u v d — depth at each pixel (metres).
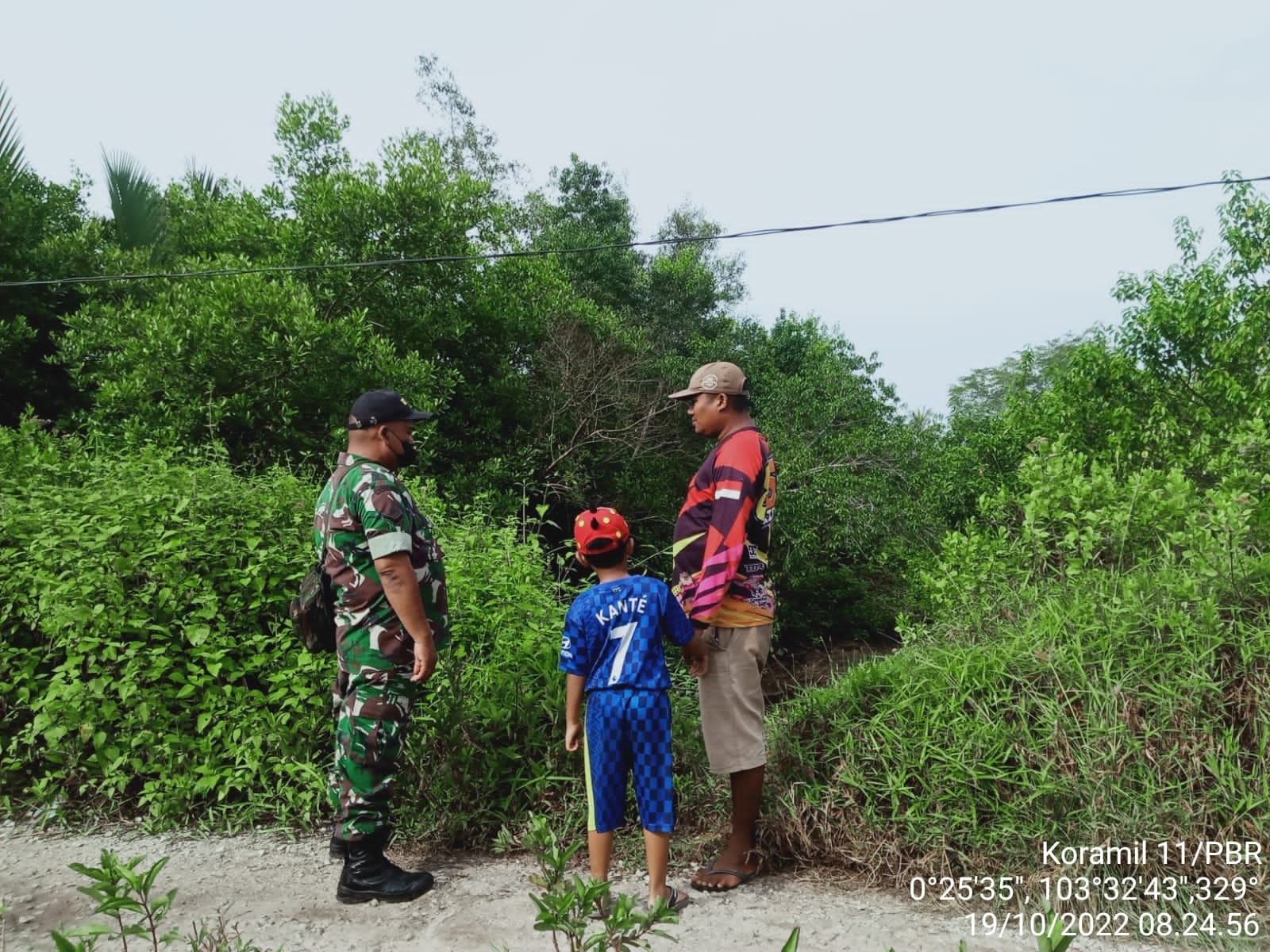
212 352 9.60
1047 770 3.15
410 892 3.13
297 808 3.89
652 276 19.73
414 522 3.32
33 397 12.11
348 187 11.42
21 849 3.55
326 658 4.12
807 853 3.44
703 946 2.81
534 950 2.76
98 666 4.07
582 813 3.69
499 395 13.23
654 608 3.23
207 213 14.30
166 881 3.28
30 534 4.49
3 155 12.27
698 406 3.64
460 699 3.89
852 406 15.00
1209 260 10.97
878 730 3.50
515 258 14.52
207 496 4.50
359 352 10.49
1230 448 6.11
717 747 3.36
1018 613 4.29
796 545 13.24
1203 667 3.29
